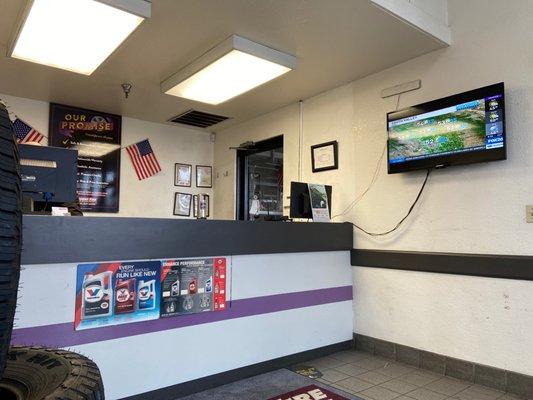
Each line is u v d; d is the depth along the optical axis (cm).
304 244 319
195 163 555
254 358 284
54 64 305
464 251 285
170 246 243
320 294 331
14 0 242
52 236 201
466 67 290
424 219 310
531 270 248
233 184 531
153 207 513
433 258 299
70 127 455
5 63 340
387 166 336
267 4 253
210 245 261
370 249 347
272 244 296
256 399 243
